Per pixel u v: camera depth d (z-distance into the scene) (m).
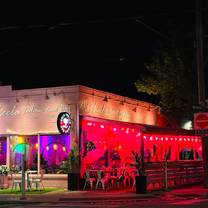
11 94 27.95
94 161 27.20
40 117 27.08
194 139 36.47
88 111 27.12
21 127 27.56
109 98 29.67
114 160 29.02
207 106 24.92
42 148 27.19
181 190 24.50
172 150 34.22
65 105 26.52
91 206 18.28
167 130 27.78
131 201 20.53
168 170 26.25
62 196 22.42
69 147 26.42
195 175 29.59
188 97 33.03
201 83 25.08
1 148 28.09
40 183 26.66
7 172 26.91
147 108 34.84
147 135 31.38
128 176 28.00
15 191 25.20
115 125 27.55
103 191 24.78
